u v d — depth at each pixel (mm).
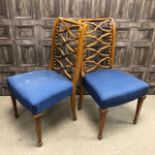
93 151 1555
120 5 1655
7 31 1727
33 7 1621
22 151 1531
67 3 1622
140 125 1815
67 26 1566
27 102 1374
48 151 1541
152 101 2133
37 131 1495
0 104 2016
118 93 1466
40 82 1529
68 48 1611
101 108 1481
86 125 1794
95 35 1747
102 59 1810
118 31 1794
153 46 1895
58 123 1806
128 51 1918
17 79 1563
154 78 2123
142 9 1685
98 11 1676
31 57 1893
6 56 1873
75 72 1578
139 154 1545
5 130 1706
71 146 1589
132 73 2072
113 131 1738
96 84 1557
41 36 1773
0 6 1599
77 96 2162
